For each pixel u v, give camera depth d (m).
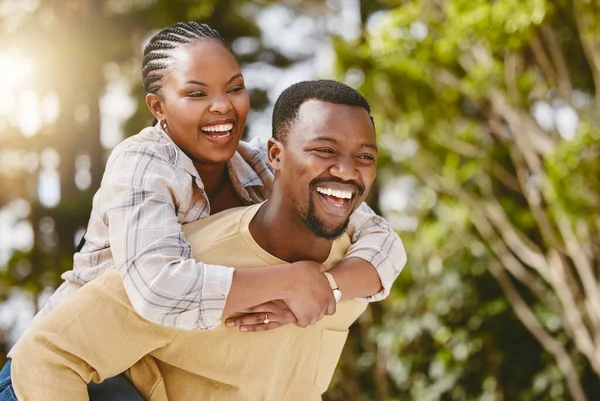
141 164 2.73
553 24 7.96
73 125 12.78
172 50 3.03
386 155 9.54
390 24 8.08
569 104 7.89
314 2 11.19
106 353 2.52
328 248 2.70
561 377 10.72
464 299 11.13
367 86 8.52
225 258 2.60
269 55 13.61
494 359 11.15
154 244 2.50
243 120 3.08
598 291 8.38
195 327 2.46
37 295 11.92
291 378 2.73
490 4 7.43
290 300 2.50
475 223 9.84
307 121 2.48
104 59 12.87
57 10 12.34
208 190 3.15
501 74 8.16
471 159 9.64
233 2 12.20
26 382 2.49
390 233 3.03
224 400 2.65
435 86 8.60
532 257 9.14
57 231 12.09
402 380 11.50
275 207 2.58
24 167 15.37
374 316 11.78
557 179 7.60
